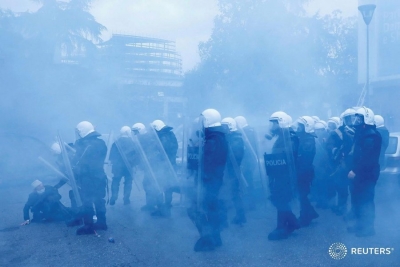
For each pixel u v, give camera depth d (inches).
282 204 191.0
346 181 230.7
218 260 167.3
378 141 185.9
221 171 181.9
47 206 247.9
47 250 192.2
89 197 215.3
